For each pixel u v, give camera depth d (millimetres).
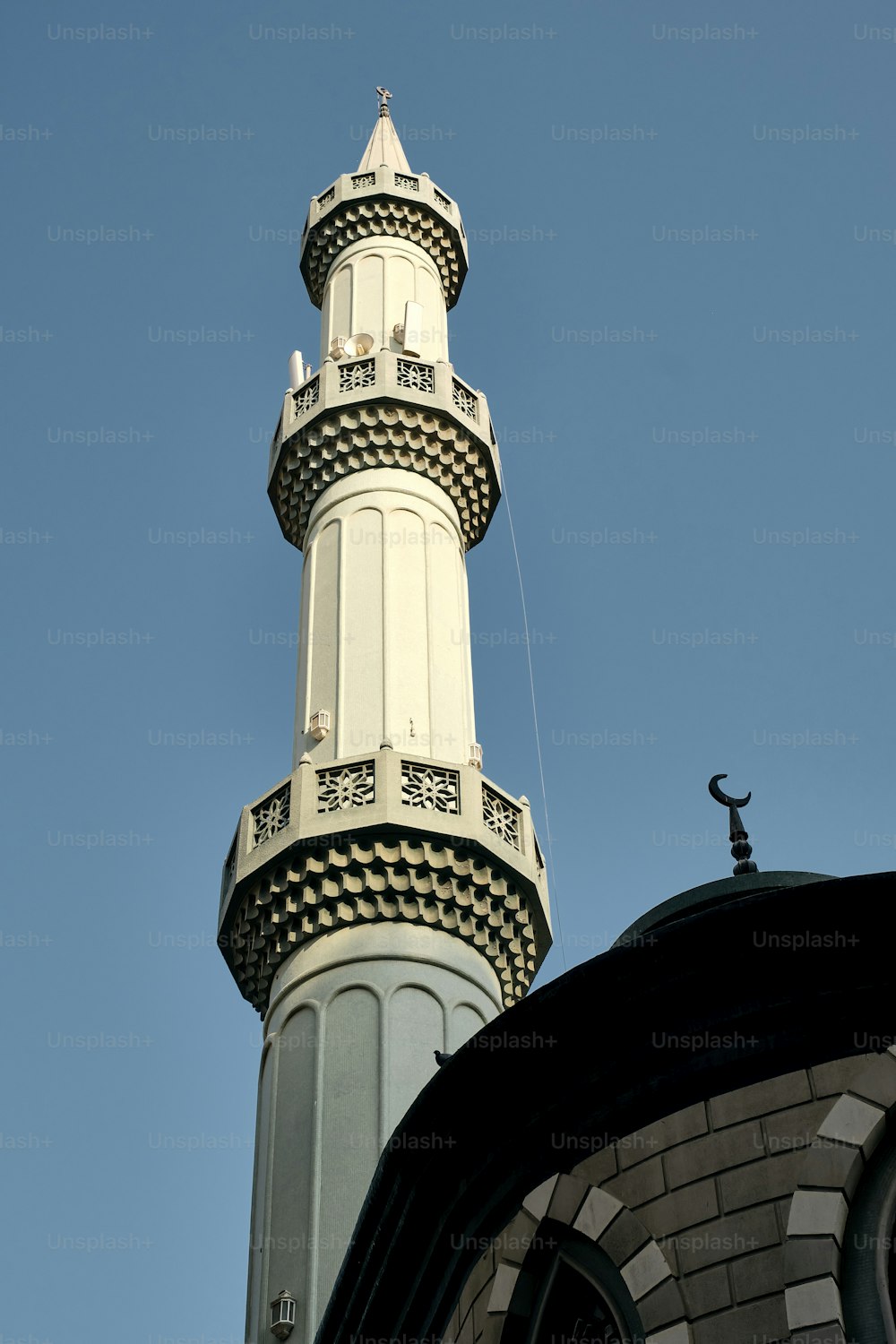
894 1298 22688
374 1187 27531
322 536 49125
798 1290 22609
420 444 50031
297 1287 35031
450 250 58781
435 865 40469
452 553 49188
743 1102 24797
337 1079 37969
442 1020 39125
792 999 25031
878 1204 23266
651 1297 23562
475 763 44438
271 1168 37469
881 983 24766
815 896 24844
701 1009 25547
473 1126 26766
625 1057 25844
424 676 45406
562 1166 25812
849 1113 23828
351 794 41219
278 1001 40312
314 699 45344
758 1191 23891
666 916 28094
